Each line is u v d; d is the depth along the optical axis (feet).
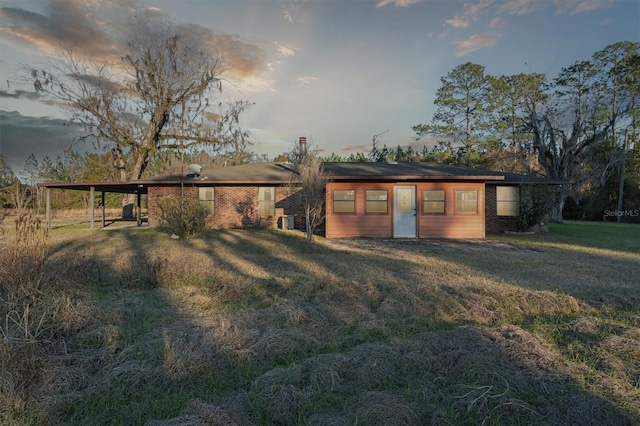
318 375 9.34
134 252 31.14
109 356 10.44
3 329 10.53
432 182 44.14
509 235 47.52
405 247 35.50
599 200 102.99
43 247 17.01
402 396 8.57
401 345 11.12
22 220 17.03
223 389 9.14
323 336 12.39
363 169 50.65
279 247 34.91
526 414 7.92
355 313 14.75
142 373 9.34
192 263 25.22
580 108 88.84
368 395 8.39
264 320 13.55
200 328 12.43
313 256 29.76
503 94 102.99
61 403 8.20
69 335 11.91
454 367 9.92
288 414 7.98
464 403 8.19
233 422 7.47
